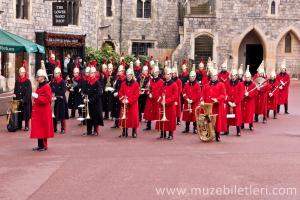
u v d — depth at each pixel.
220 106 14.68
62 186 9.34
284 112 22.78
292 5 41.22
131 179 9.85
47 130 12.62
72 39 29.61
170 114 14.86
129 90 15.05
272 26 41.16
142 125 18.14
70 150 12.87
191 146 13.66
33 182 9.63
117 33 40.78
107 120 19.31
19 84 16.14
